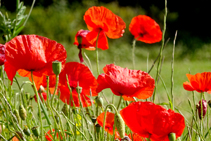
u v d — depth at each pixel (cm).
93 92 116
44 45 109
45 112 112
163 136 108
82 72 116
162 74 489
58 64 107
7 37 132
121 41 780
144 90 112
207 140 127
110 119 113
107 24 127
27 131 113
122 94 112
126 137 106
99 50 705
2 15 133
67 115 117
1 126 120
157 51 754
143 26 137
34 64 108
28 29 753
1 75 130
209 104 121
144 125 107
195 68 573
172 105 119
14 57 107
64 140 112
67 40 768
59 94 116
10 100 126
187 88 122
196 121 121
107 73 111
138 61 710
